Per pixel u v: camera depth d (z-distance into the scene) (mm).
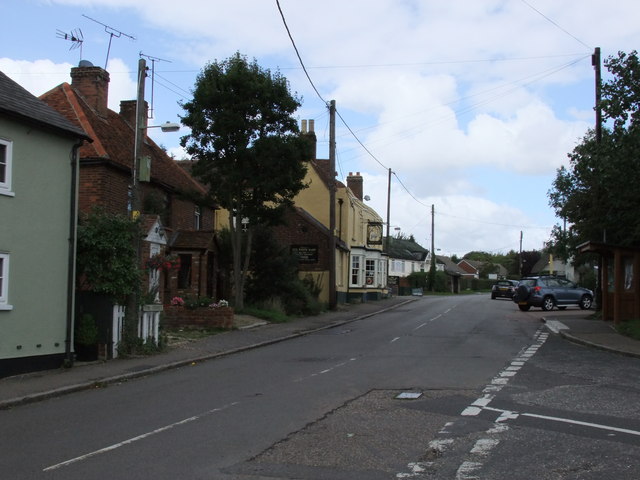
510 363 12875
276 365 13078
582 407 8477
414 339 18062
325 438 6914
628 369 12078
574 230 27969
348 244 38969
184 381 11180
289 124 22609
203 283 24312
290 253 29359
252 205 23250
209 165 22453
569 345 16375
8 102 11531
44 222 12242
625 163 17203
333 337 19141
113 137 22016
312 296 29438
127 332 14172
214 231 26172
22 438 7129
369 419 7840
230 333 18906
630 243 22328
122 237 13680
